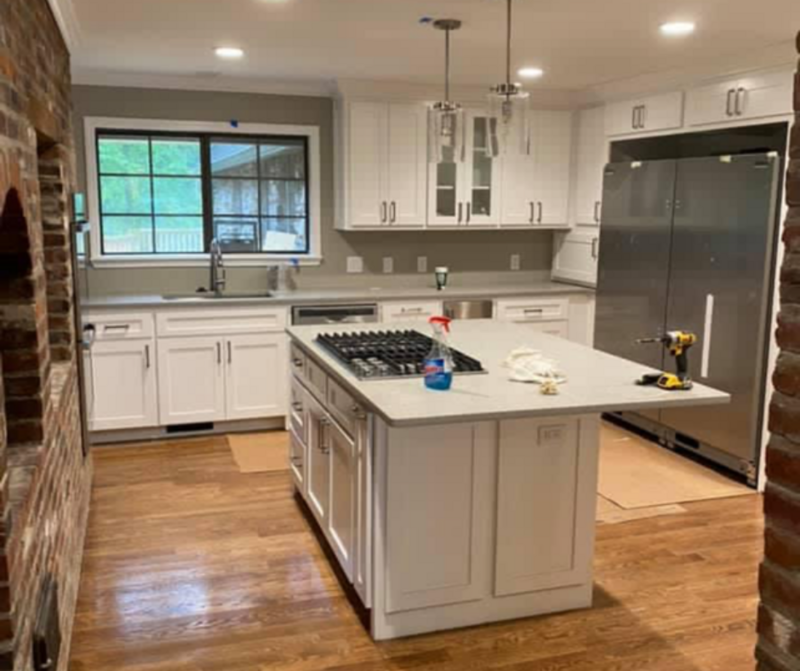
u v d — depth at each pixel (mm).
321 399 3225
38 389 2062
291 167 5492
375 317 5172
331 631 2711
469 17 3291
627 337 4992
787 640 1326
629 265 4938
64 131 3391
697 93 4438
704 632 2721
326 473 3182
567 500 2789
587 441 2777
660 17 3268
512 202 5645
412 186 5383
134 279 5242
